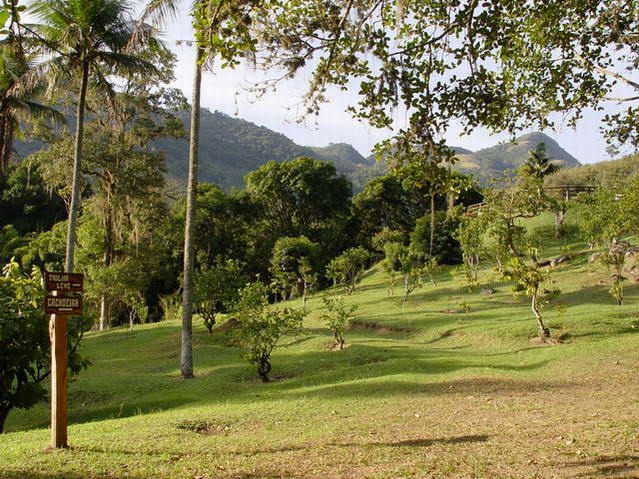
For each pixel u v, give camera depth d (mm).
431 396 12305
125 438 8445
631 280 30719
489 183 25453
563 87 7340
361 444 7766
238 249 54656
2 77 20609
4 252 47250
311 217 62156
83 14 19641
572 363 15656
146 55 23500
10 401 11070
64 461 6527
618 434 7258
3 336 10094
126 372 21812
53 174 34281
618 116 6848
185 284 19641
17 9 4742
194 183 19922
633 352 16062
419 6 6645
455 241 47031
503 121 7457
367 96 6086
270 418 10516
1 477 5723
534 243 33656
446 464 6367
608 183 45438
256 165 151750
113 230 39469
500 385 13242
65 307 7371
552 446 6965
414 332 25266
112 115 33906
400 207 64750
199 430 9719
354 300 37562
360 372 16703
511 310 27453
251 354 17719
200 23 5547
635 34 6723
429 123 5840
